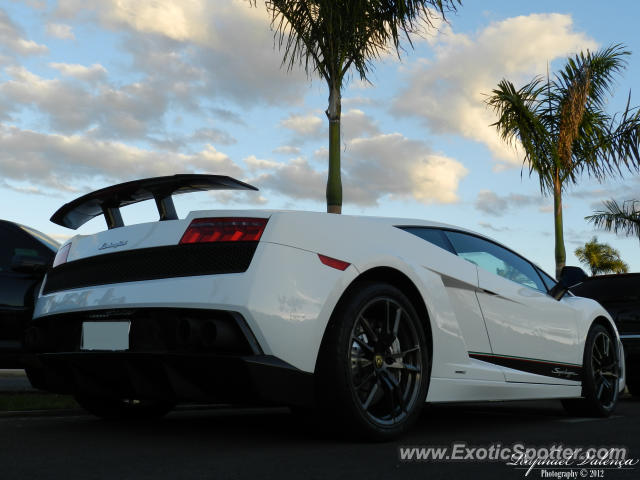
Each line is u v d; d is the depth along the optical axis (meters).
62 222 3.47
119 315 2.84
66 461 2.37
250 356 2.53
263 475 2.13
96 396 3.20
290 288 2.63
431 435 3.17
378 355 2.87
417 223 3.42
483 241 3.79
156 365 2.69
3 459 2.41
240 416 4.14
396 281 3.11
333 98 6.52
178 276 2.73
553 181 10.38
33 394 5.04
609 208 14.27
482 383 3.36
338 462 2.37
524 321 3.79
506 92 10.22
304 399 2.63
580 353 4.27
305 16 6.48
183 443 2.82
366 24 6.43
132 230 2.98
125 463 2.33
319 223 2.84
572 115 10.13
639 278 7.04
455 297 3.38
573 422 3.95
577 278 4.22
